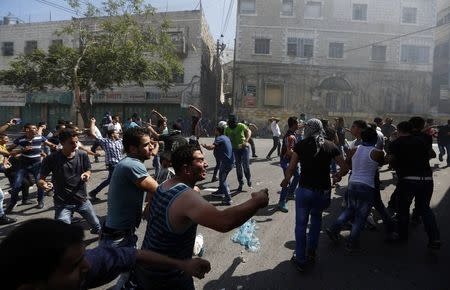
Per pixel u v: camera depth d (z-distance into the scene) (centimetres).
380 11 3173
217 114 3562
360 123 636
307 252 475
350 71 3144
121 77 2039
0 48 3428
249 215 200
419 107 3175
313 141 441
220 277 439
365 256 503
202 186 927
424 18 3180
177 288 235
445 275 446
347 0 3177
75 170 471
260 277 439
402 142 515
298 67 3142
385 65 3177
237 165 873
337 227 518
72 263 112
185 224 220
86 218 484
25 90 2211
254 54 3145
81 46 2077
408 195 519
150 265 192
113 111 3198
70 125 971
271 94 3156
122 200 334
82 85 2106
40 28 3328
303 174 449
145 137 350
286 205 748
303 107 3147
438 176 1093
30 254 100
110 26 2000
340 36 3166
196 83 3055
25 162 742
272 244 548
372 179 496
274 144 1400
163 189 237
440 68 3525
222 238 571
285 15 3156
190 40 3062
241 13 3162
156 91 3095
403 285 420
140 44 2052
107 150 791
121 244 334
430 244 509
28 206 771
